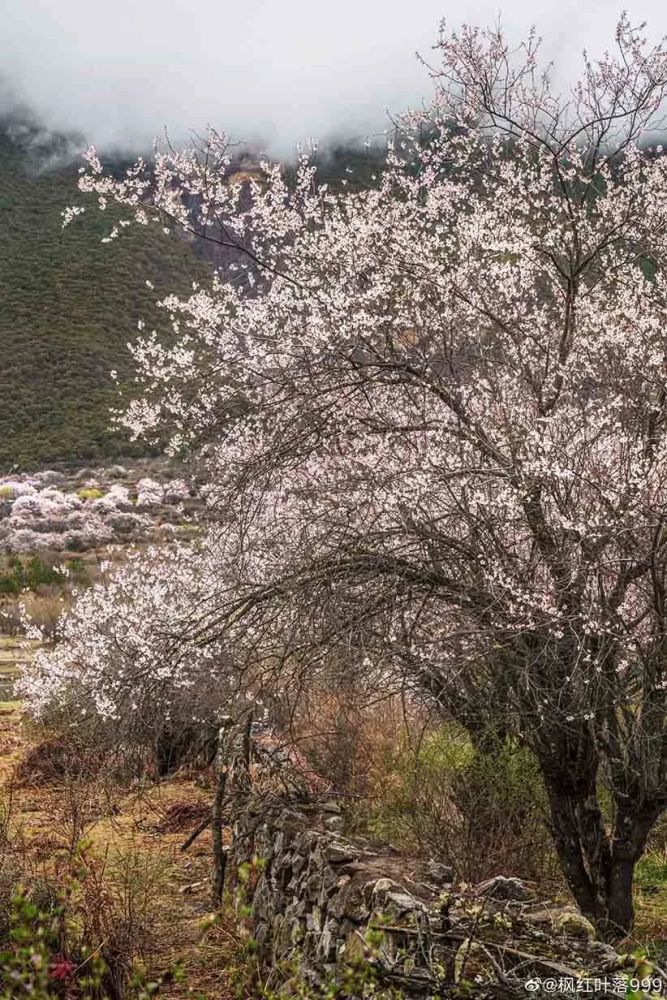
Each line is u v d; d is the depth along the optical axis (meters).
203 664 6.25
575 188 6.27
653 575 4.96
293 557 5.62
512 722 5.41
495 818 5.96
